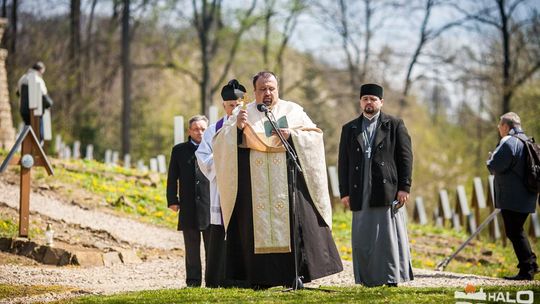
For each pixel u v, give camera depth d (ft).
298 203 54.70
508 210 68.28
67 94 233.14
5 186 101.86
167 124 268.62
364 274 57.16
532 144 68.49
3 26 150.41
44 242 77.25
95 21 276.82
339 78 265.34
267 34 250.57
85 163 124.47
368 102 57.98
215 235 58.95
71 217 92.53
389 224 56.85
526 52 221.05
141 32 271.28
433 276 70.90
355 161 57.52
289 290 53.31
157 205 105.60
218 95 277.85
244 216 55.06
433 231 120.47
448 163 241.14
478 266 89.76
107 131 268.21
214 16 250.37
